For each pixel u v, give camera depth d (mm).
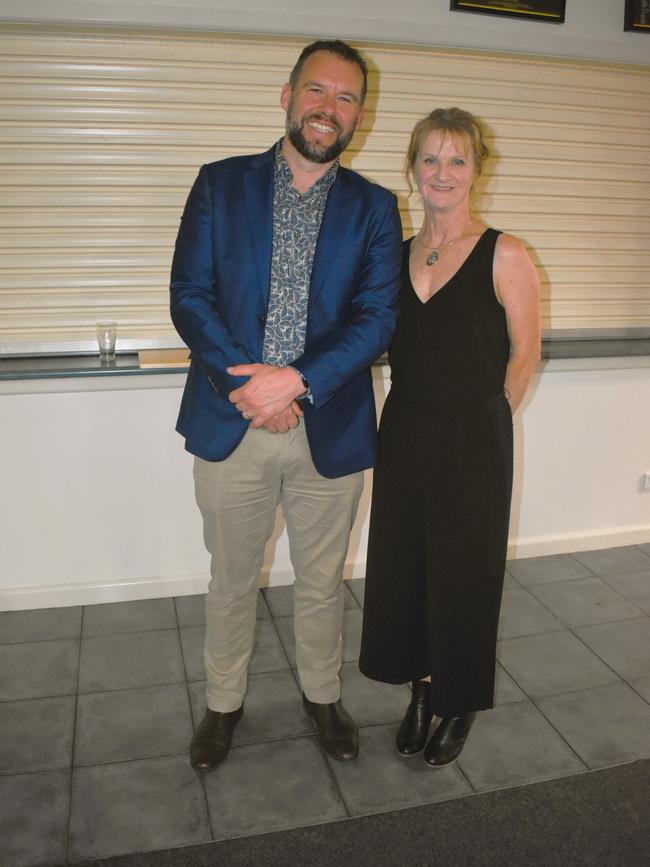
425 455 1849
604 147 2918
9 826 1839
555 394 3053
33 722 2191
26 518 2676
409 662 2072
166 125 2496
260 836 1834
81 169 2484
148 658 2498
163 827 1851
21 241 2512
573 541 3262
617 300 3115
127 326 2652
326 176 1765
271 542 2914
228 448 1835
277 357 1792
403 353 1873
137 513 2756
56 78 2395
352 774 2039
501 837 1846
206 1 2354
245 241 1749
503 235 1776
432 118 1733
